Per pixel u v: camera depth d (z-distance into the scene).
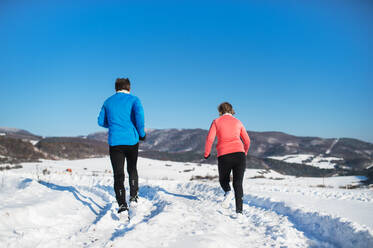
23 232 2.99
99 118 4.38
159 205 5.11
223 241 2.83
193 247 2.56
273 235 3.38
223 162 4.77
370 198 6.54
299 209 4.30
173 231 3.09
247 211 5.11
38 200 4.48
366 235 2.77
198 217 3.94
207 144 4.92
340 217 3.39
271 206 5.20
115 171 4.11
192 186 9.25
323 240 3.24
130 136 4.18
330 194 7.91
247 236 3.35
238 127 4.91
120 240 2.67
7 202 4.09
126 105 4.25
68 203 4.85
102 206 5.63
